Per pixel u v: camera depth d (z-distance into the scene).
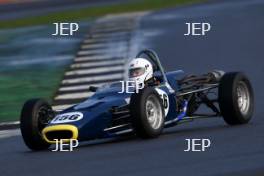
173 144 37.66
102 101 40.75
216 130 42.56
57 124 39.16
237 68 74.12
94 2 166.38
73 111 40.38
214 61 79.19
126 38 100.44
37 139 40.47
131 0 164.00
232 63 77.06
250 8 123.00
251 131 40.50
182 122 45.72
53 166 34.03
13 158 38.38
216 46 88.50
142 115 39.28
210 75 46.31
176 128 46.25
